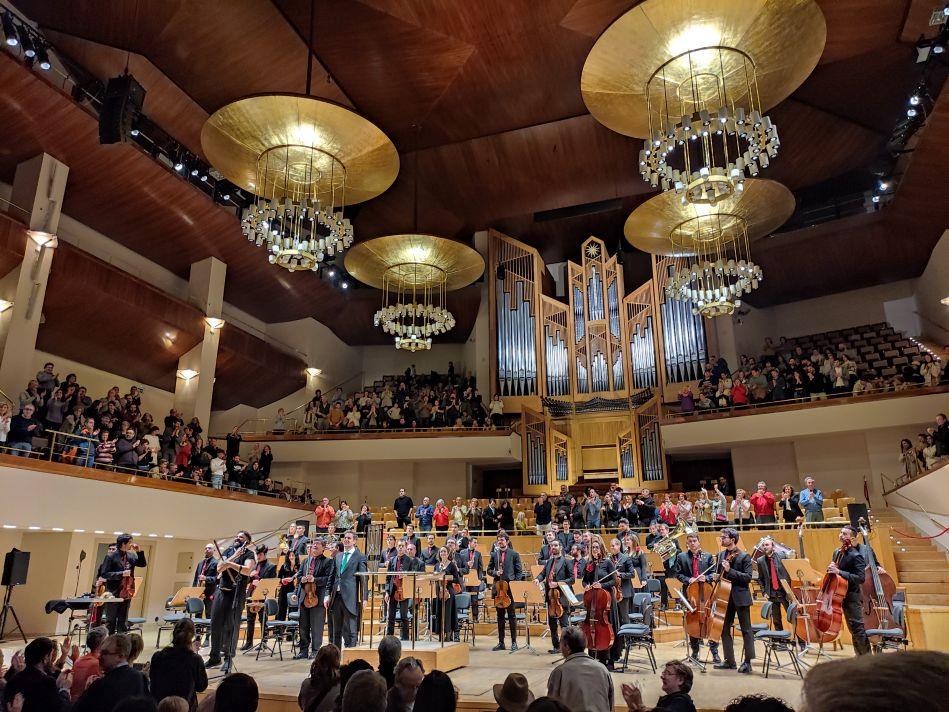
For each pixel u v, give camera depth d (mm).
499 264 23531
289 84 15914
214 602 8664
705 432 18328
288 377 22547
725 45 10609
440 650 8133
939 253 17500
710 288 13906
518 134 18406
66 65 15047
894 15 13305
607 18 13844
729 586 8102
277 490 19438
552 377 22250
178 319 18062
